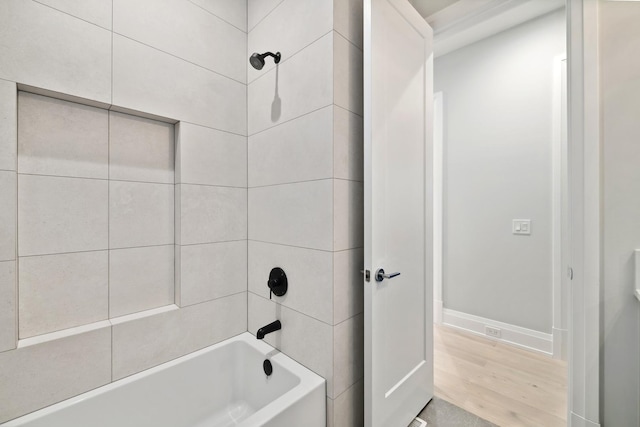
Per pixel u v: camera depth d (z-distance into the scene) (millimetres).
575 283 1231
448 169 2664
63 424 1068
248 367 1525
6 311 980
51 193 1108
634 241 1128
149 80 1290
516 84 2307
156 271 1381
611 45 1155
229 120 1577
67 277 1144
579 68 1207
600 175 1175
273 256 1483
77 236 1167
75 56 1103
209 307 1504
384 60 1257
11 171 979
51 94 1083
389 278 1261
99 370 1175
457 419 1526
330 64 1194
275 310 1477
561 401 1660
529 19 2242
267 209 1517
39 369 1045
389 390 1326
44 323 1093
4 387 980
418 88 1533
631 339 1137
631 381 1139
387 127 1289
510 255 2340
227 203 1569
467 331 2564
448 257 2678
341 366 1244
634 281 1124
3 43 963
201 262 1470
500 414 1562
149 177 1357
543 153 2188
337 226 1213
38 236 1082
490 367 2014
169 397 1333
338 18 1220
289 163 1383
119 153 1272
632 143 1128
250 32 1646
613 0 1154
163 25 1336
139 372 1279
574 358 1242
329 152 1200
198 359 1431
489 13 1466
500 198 2381
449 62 2652
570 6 1229
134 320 1264
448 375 1922
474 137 2514
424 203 1605
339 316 1229
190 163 1424
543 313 2191
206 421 1443
